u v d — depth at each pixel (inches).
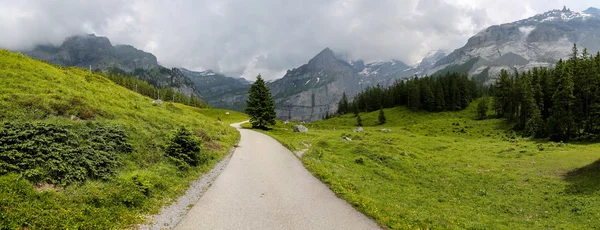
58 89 1042.7
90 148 650.8
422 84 6663.4
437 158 1946.4
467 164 1749.5
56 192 472.4
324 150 1871.3
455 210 954.1
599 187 1108.5
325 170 1029.2
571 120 2677.2
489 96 6673.2
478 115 4852.4
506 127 3806.6
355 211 581.3
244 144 1692.9
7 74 1001.5
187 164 837.8
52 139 597.0
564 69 3457.2
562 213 961.5
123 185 562.3
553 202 1061.8
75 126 754.8
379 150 1952.5
